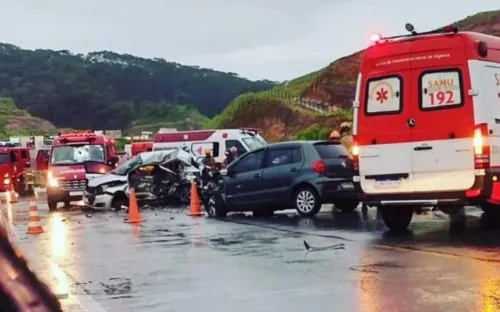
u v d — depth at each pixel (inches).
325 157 668.1
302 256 434.6
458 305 290.2
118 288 363.3
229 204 724.0
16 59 6097.4
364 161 502.3
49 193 1028.5
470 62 464.1
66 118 5502.0
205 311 302.5
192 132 1173.7
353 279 355.3
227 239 536.1
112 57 6279.5
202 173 924.6
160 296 338.6
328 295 321.7
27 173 1526.8
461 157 465.7
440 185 473.7
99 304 326.0
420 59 480.7
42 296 56.7
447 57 471.8
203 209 840.3
